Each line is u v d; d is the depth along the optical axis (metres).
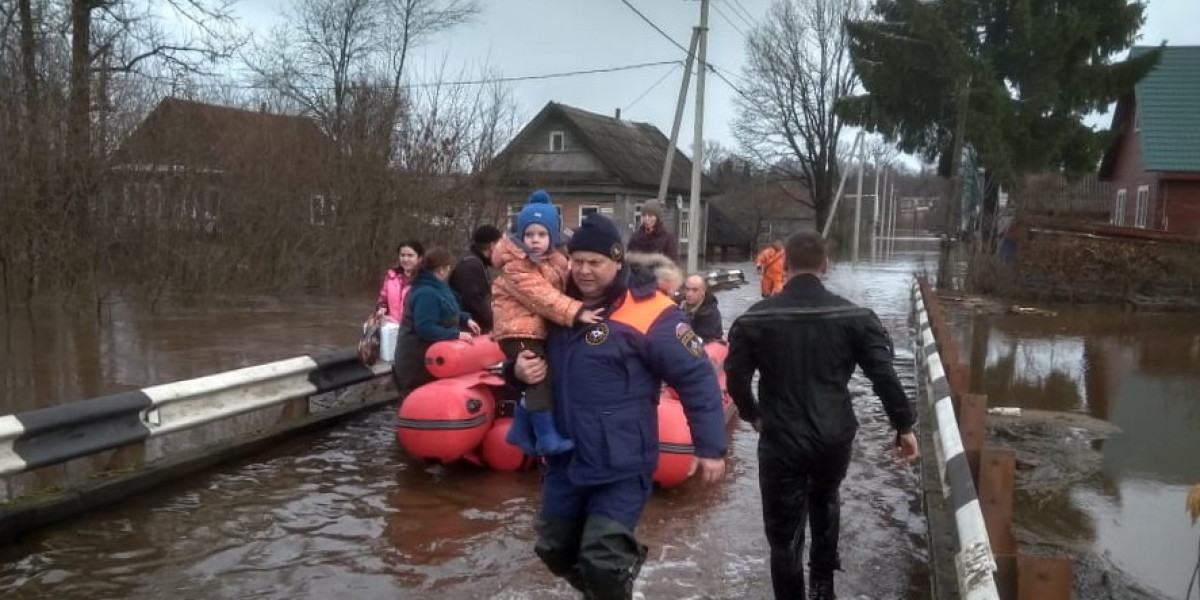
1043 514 7.37
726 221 57.88
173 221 16.98
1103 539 6.83
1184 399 12.13
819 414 4.54
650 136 50.03
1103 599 5.65
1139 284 24.69
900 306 24.05
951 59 31.25
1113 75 32.25
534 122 40.50
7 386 9.66
